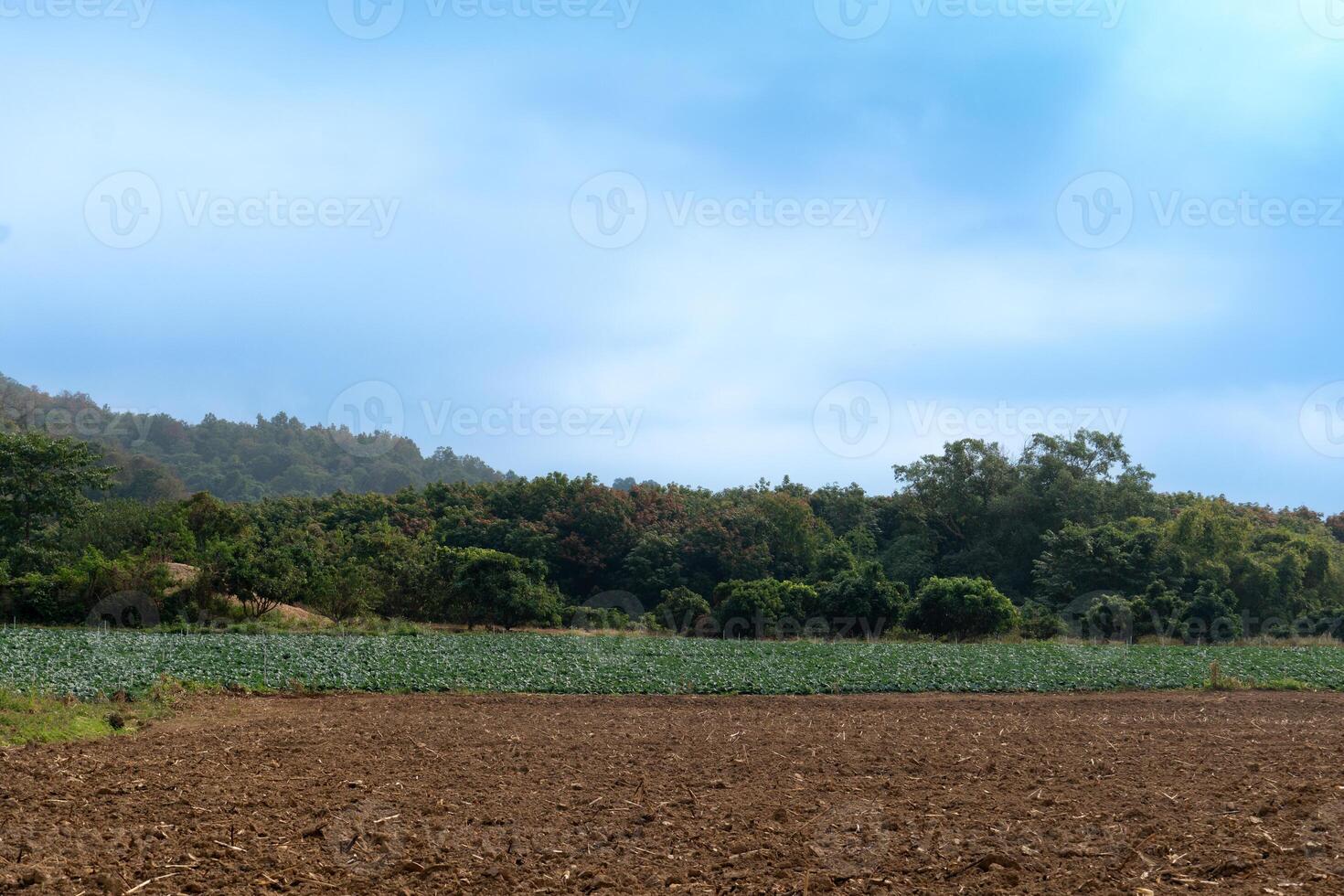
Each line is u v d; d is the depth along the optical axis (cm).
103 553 5522
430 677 3003
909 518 8056
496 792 1326
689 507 7975
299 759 1577
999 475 7675
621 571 7144
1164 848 1008
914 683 3167
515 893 872
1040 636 5347
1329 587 6550
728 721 2255
